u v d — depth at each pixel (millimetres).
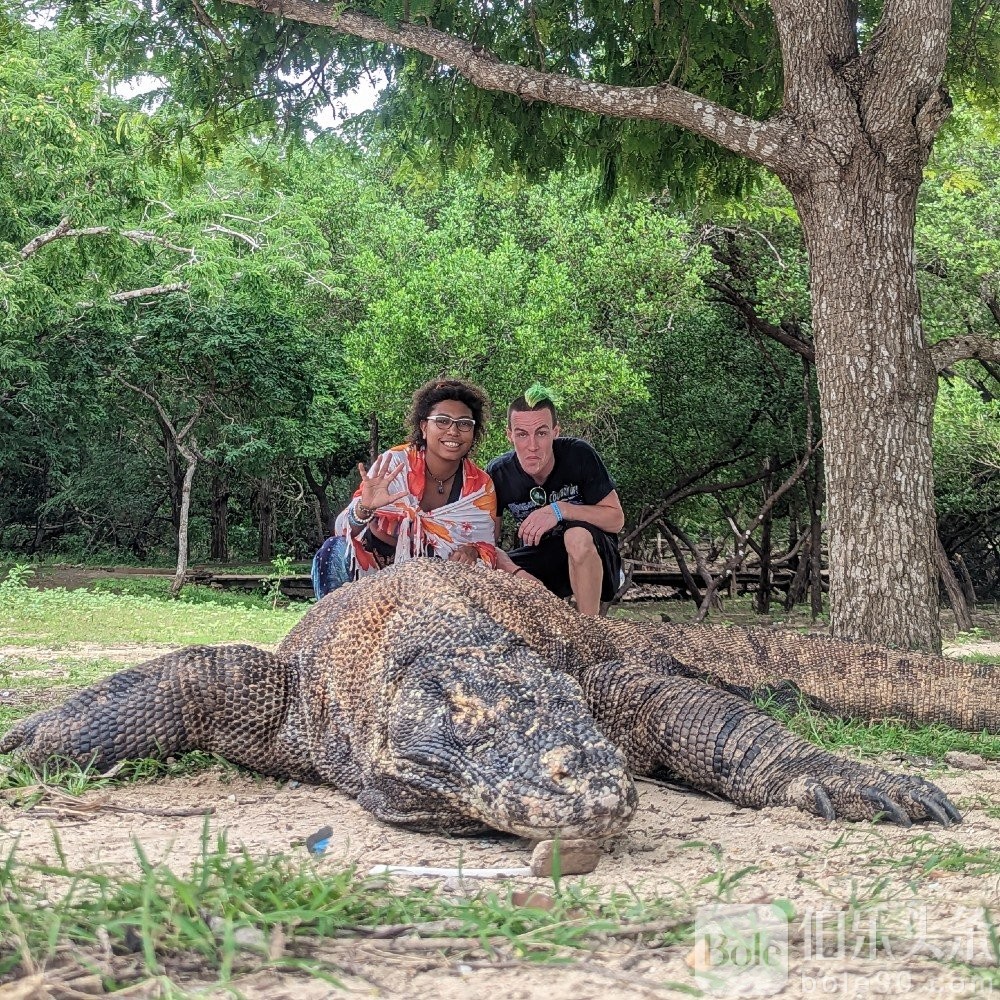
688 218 17984
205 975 2039
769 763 4000
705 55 9141
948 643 14781
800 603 25578
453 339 17312
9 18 12195
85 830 3463
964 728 5719
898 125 7348
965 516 24672
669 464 20250
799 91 7562
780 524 30359
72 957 2014
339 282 24109
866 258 7375
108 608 15758
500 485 6723
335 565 5867
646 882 2854
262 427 25938
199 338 23438
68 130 16594
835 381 7426
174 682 4484
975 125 15070
